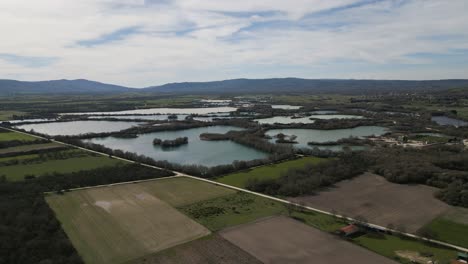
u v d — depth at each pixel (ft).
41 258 223.30
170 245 240.94
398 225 273.33
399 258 222.07
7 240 241.35
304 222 279.28
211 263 217.15
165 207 311.47
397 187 366.84
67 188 359.05
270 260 220.43
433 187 364.99
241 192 355.15
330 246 238.68
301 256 225.35
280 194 348.79
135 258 223.92
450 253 228.43
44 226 265.13
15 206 301.02
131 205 316.19
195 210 304.50
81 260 219.61
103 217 288.30
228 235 255.50
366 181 388.57
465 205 310.04
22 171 415.44
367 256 224.94
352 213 298.56
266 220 282.97
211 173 420.36
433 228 267.80
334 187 370.12
